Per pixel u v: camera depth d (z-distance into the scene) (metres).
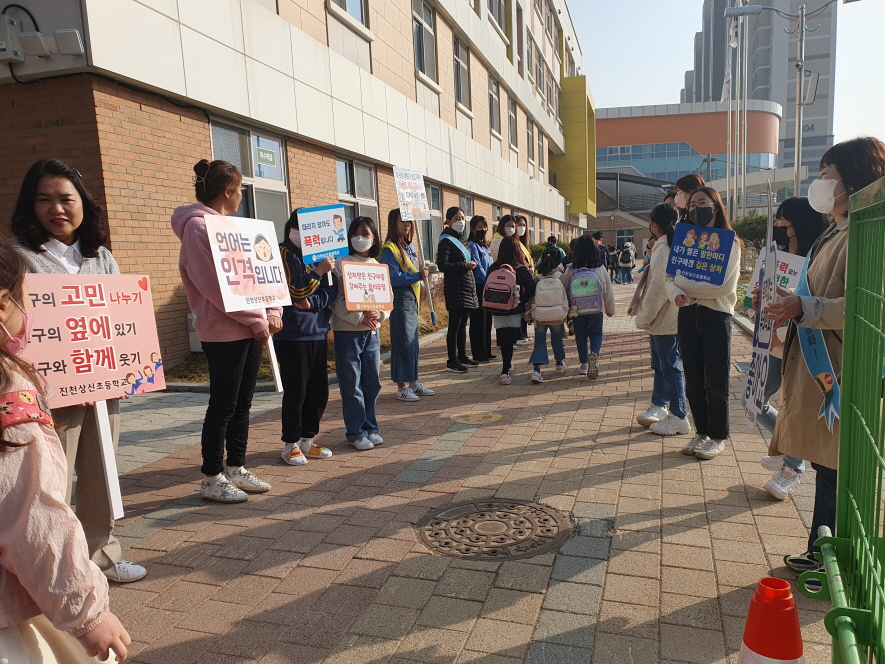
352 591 2.97
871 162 2.64
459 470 4.55
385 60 13.48
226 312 3.73
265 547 3.45
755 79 117.94
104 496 3.06
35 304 2.69
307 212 4.61
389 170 13.90
